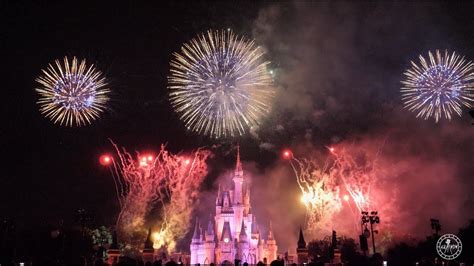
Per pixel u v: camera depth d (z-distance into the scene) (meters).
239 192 142.50
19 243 73.44
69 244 75.56
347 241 96.44
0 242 71.00
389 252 68.44
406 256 64.19
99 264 30.19
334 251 66.50
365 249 57.59
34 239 75.38
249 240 134.88
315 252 100.31
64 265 29.94
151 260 62.47
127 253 113.62
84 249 77.56
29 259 70.31
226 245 133.00
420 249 65.38
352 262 36.53
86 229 82.94
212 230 135.00
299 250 73.06
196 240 133.25
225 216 140.38
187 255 130.00
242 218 139.88
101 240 102.56
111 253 59.16
